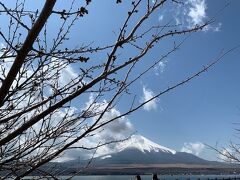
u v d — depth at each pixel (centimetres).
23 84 302
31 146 296
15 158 281
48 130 303
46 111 244
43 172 279
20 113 261
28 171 279
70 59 269
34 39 222
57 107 246
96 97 306
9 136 237
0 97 223
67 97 249
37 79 309
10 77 223
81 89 252
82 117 308
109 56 266
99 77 257
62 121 308
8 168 274
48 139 301
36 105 262
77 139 298
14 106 301
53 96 262
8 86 223
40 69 312
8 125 296
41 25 221
